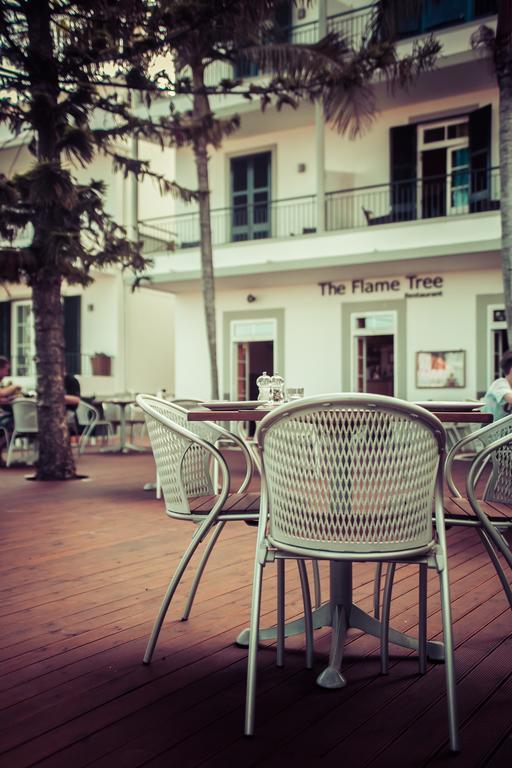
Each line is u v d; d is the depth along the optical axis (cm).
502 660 260
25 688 234
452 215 1262
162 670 251
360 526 210
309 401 206
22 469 962
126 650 270
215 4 718
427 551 214
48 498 693
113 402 1256
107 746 195
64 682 239
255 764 185
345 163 1516
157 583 369
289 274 1419
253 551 447
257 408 291
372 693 232
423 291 1388
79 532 518
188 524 552
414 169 1434
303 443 213
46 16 722
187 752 191
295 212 1570
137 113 1559
